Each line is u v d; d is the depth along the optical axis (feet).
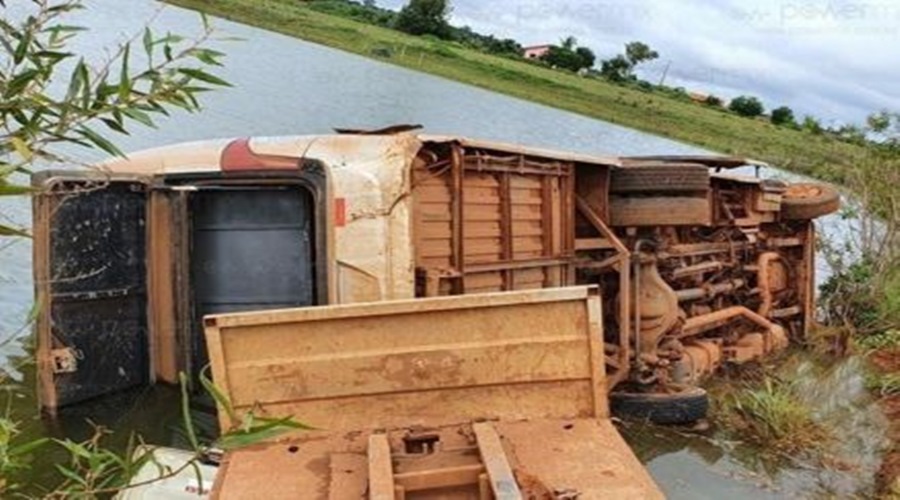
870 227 46.73
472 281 21.59
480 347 13.02
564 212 25.36
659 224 26.37
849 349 37.58
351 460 11.61
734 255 34.37
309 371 12.80
